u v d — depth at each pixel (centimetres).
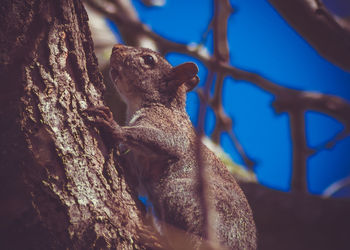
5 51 705
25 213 686
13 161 689
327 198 1491
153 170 897
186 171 895
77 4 779
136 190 851
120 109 1076
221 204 877
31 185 689
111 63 1016
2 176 688
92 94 784
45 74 726
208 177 901
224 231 858
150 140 870
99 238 695
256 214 1462
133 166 912
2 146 692
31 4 723
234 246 859
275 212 1456
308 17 1274
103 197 728
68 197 696
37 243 685
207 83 571
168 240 849
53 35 740
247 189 1501
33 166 692
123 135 809
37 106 710
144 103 981
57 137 712
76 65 761
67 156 712
